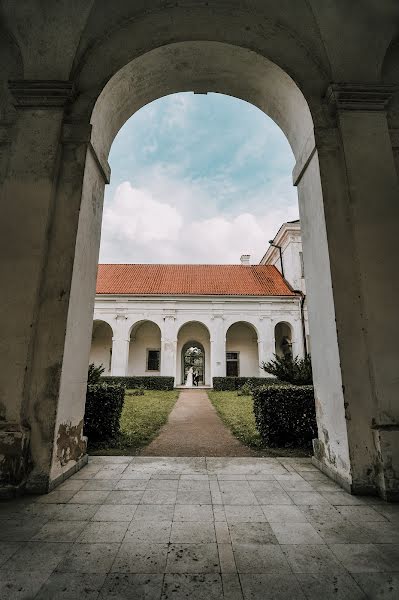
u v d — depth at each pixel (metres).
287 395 5.32
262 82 4.75
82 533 2.27
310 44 4.35
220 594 1.62
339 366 3.36
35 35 4.14
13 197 3.63
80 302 3.82
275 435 5.25
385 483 2.95
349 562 1.92
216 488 3.21
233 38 4.35
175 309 21.05
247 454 4.76
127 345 20.56
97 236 4.42
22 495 2.99
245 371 22.42
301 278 21.59
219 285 22.75
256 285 22.73
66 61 4.12
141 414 8.57
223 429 6.78
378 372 3.25
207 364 22.31
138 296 21.02
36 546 2.09
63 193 3.78
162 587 1.68
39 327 3.41
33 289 3.40
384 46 4.30
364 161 3.82
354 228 3.61
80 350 3.86
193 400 12.91
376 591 1.66
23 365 3.23
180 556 1.98
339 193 3.82
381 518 2.55
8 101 4.20
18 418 3.12
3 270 3.44
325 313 3.74
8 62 4.29
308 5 4.33
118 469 3.85
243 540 2.18
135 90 4.75
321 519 2.52
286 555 2.00
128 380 18.70
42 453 3.15
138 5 4.38
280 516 2.57
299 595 1.62
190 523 2.44
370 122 3.96
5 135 4.07
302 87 4.23
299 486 3.28
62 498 2.94
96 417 5.40
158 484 3.33
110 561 1.92
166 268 25.19
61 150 3.91
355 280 3.57
